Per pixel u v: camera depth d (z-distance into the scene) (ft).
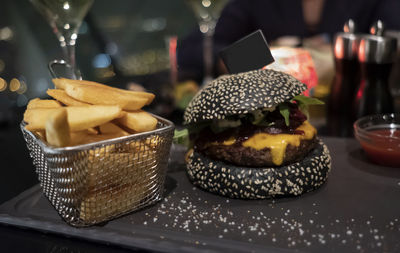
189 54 2.53
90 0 1.33
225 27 2.77
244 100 1.03
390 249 0.83
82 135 0.91
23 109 1.83
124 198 0.96
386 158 1.23
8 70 2.72
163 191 1.11
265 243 0.86
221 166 1.07
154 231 0.91
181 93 1.77
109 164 0.89
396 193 1.08
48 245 0.90
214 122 1.11
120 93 0.96
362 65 1.52
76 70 1.36
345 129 1.54
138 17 3.71
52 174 0.87
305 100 1.14
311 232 0.90
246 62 1.20
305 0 2.73
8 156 1.37
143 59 2.97
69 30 1.35
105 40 3.04
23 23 3.09
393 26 2.52
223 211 1.00
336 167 1.25
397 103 1.70
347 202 1.04
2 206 1.02
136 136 0.90
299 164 1.07
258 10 2.82
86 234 0.90
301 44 2.19
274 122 1.08
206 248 0.84
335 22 2.70
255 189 1.04
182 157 1.37
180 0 3.71
